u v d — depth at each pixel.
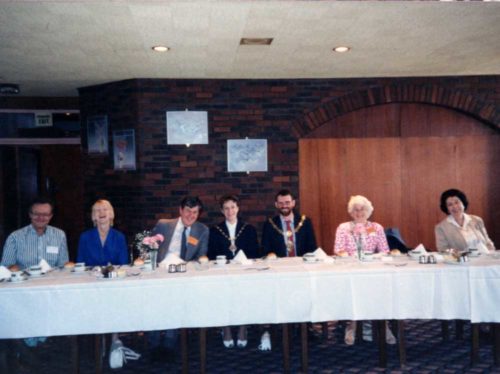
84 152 6.48
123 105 6.11
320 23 4.07
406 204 6.52
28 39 4.31
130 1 3.48
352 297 3.61
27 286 3.34
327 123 6.45
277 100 6.26
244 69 5.66
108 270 3.54
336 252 4.44
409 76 6.32
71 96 7.04
